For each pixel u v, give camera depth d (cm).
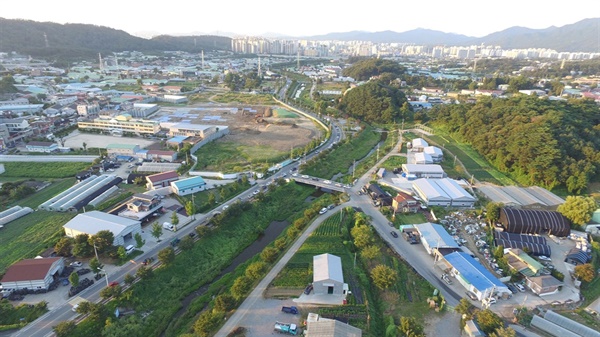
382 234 9762
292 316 6706
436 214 10875
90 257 8294
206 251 9019
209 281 8144
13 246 8688
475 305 7106
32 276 7088
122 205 10500
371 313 6862
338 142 18088
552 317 6656
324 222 10312
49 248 8581
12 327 6216
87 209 10512
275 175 13912
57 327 5953
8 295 6950
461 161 15762
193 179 12300
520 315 6731
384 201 11594
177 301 7394
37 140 16875
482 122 17712
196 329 6034
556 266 8450
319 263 7825
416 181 12775
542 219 9781
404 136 19612
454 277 7975
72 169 13750
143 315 6912
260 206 11444
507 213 9956
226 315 6688
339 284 7212
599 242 9338
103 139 17825
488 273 7688
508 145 14688
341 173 14975
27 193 11494
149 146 16875
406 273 8100
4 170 13338
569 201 10162
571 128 15112
